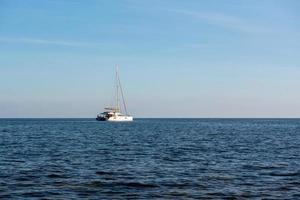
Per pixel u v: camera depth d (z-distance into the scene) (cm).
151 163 3925
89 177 3062
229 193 2531
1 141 6856
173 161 4106
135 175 3175
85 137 8244
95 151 5116
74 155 4612
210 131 11562
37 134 9350
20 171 3322
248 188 2689
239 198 2398
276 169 3550
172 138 8075
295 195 2481
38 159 4194
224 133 10369
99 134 9581
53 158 4294
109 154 4750
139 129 13038
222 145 6250
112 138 7975
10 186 2688
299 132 10962
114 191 2567
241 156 4628
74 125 17238
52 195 2433
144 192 2548
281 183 2867
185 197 2422
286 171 3428
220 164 3891
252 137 8519
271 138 8156
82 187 2681
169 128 14088
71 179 2970
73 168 3522
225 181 2941
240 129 13225
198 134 9794
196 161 4119
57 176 3092
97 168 3538
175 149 5488
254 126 16725
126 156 4544
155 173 3288
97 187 2686
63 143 6488
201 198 2400
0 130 11544
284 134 9856
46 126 15562
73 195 2439
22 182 2833
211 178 3062
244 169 3547
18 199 2317
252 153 4981
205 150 5372
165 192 2552
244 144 6475
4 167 3559
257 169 3550
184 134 9769
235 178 3069
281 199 2377
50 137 8156
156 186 2739
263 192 2564
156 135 9250
